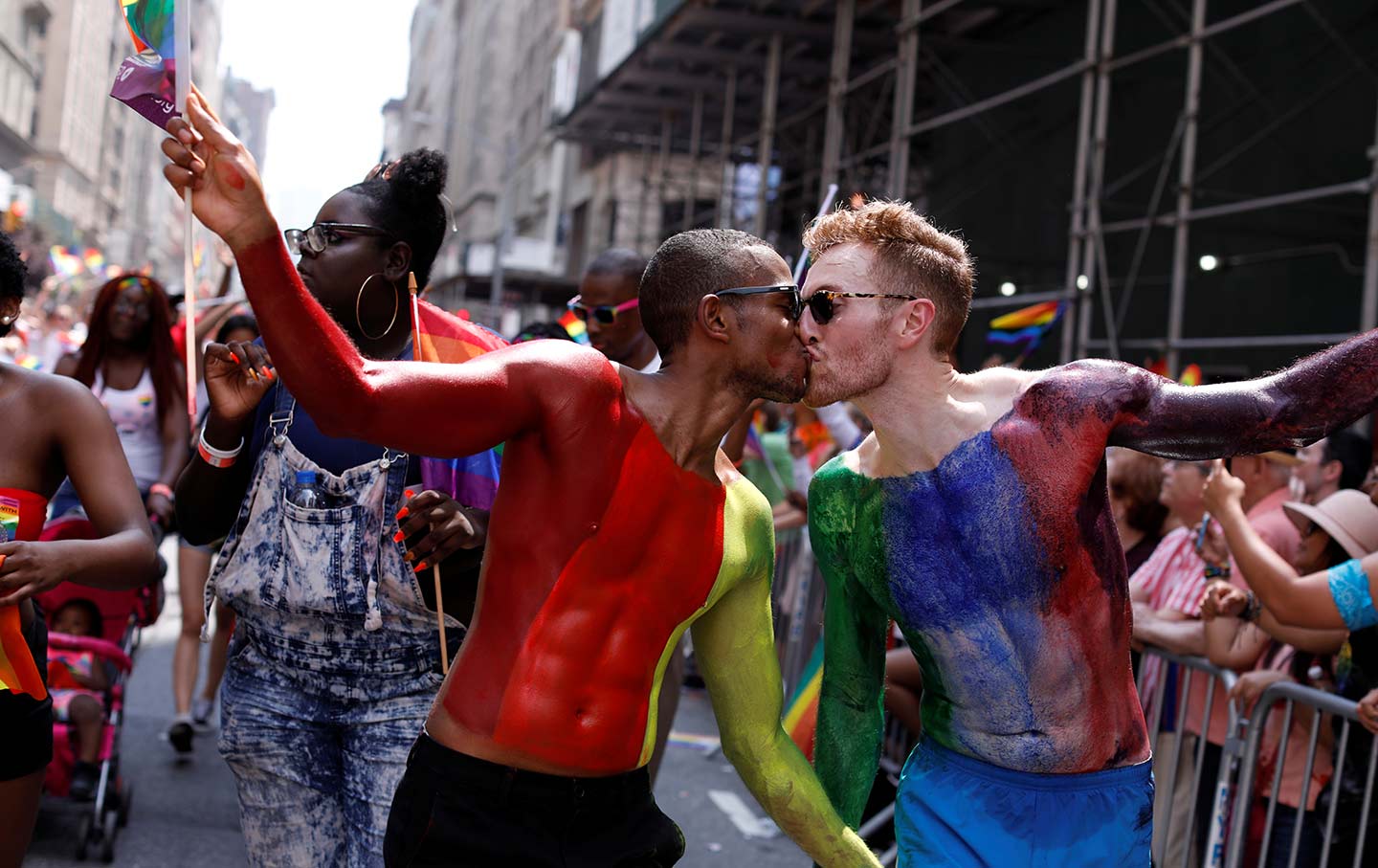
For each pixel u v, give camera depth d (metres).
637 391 2.13
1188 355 12.38
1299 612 3.24
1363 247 10.55
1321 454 4.57
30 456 2.63
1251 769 3.80
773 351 2.15
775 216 24.20
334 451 2.79
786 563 7.52
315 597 2.74
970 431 2.38
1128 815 2.45
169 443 6.00
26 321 10.98
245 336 6.91
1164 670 4.42
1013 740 2.42
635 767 2.16
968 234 16.34
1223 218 12.10
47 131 54.12
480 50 81.00
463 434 1.94
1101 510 2.39
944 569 2.40
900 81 15.24
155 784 5.52
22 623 2.64
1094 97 14.14
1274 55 11.57
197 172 1.67
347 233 2.98
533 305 35.91
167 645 8.52
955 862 2.45
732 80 21.62
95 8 61.06
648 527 2.09
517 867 2.04
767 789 2.37
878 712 2.67
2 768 2.49
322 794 2.82
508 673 2.05
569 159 43.78
